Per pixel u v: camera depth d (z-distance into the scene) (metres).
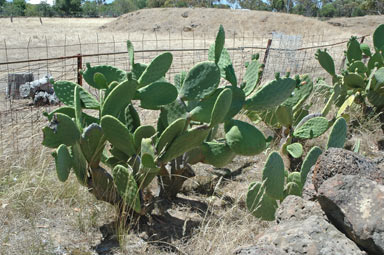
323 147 5.07
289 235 2.33
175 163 3.57
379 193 2.38
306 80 4.78
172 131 3.07
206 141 3.87
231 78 3.46
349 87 5.93
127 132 3.03
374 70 5.84
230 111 3.39
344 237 2.32
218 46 3.19
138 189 3.01
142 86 3.23
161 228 3.26
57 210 3.38
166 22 42.03
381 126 5.84
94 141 2.97
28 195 3.42
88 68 3.42
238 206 3.64
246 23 40.75
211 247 2.95
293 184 3.34
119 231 3.01
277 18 41.34
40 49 17.34
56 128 2.76
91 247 2.98
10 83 7.59
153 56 12.95
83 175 3.07
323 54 5.87
